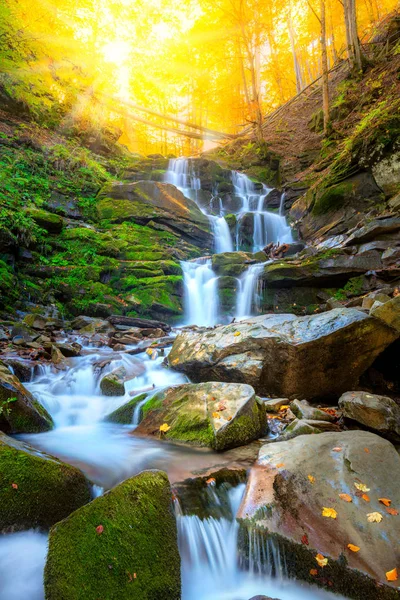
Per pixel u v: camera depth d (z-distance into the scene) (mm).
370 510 2314
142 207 13766
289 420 4023
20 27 15656
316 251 10328
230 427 3410
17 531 2197
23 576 2037
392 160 10867
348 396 3932
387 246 8828
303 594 2137
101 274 10430
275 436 3699
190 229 14016
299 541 2197
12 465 2361
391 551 2062
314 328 4680
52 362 5652
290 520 2330
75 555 1829
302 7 27188
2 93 14547
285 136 21641
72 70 19000
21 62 15703
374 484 2516
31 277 9422
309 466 2707
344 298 8766
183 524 2404
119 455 3242
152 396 4219
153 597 1841
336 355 4496
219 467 2986
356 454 2801
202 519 2500
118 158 19031
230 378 4906
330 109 18531
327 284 9508
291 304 9820
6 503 2221
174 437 3596
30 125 15172
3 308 7980
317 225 12898
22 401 3641
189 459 3150
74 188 13523
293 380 4570
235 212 17141
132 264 10805
